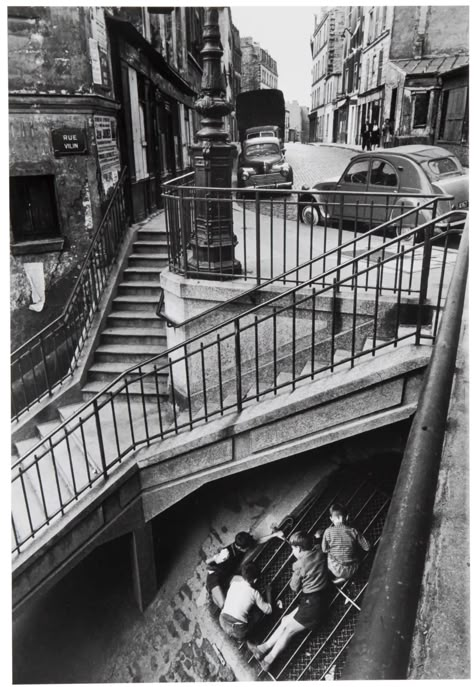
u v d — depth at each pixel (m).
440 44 22.17
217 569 5.50
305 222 10.51
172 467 5.25
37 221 7.73
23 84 7.07
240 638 5.04
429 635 1.58
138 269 8.23
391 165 8.72
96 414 5.01
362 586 4.82
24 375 7.79
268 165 15.12
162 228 9.20
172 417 6.20
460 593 1.71
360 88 30.98
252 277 5.75
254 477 5.95
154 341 7.38
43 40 7.02
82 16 7.15
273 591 5.20
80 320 7.64
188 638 5.42
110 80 8.52
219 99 5.43
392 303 4.73
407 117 21.64
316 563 4.89
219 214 5.58
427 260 3.92
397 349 4.18
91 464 5.71
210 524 6.02
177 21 16.42
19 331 7.77
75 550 5.05
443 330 2.08
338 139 39.62
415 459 1.29
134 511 5.39
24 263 7.62
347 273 6.14
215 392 5.74
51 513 5.32
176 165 15.88
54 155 7.45
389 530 1.08
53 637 5.91
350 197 9.40
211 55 5.29
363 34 29.97
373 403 4.21
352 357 4.33
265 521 5.60
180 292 5.56
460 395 2.78
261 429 4.75
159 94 12.56
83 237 7.84
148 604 5.90
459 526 1.97
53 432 4.87
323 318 5.06
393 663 0.81
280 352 5.33
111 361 7.31
